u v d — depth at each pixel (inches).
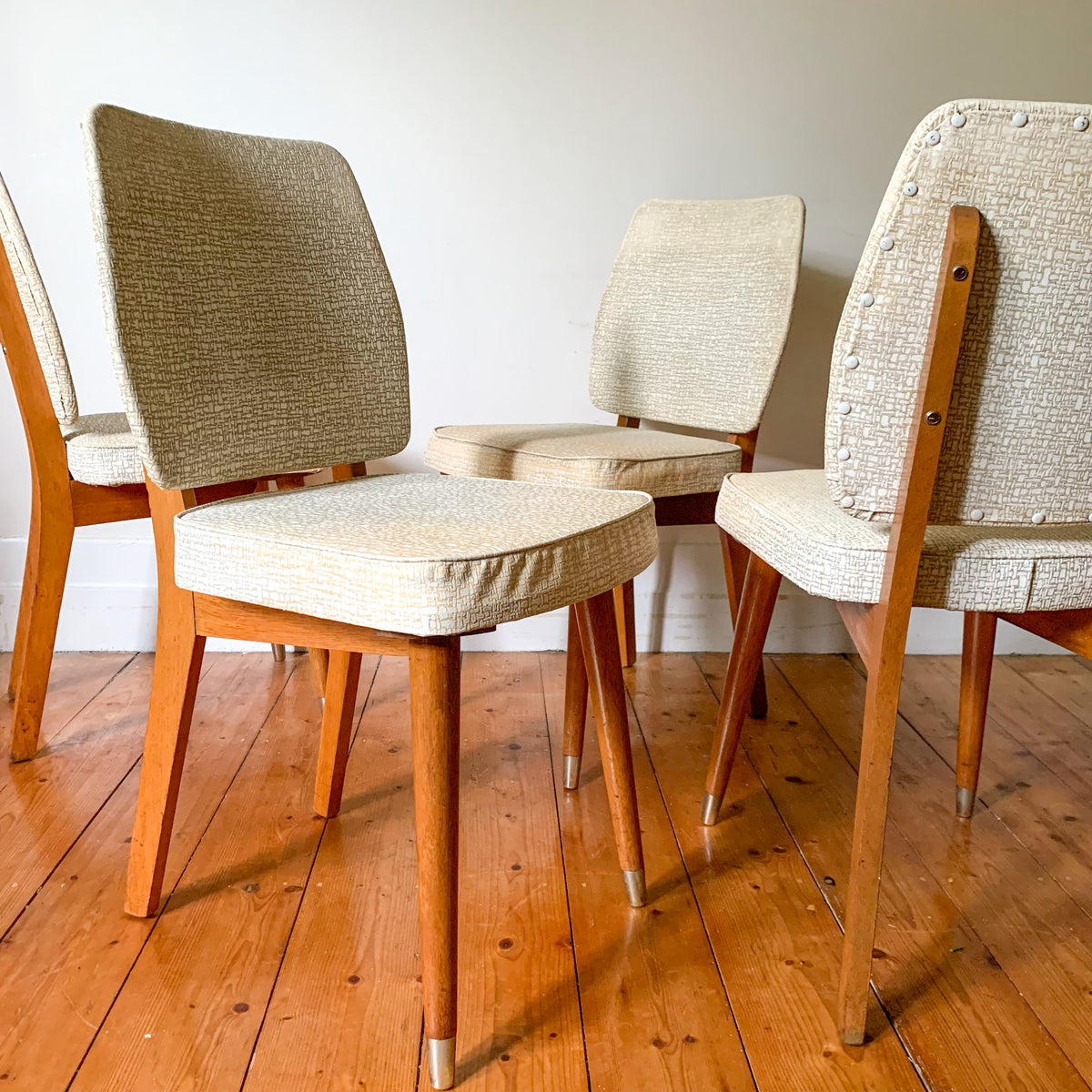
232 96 73.4
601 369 73.1
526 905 46.4
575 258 77.6
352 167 75.0
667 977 41.6
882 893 48.1
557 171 76.1
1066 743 65.8
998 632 83.0
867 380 33.5
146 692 71.7
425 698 34.1
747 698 52.5
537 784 58.5
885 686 35.8
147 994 39.9
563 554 36.2
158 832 43.6
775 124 76.0
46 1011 38.8
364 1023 38.5
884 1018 39.4
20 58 71.4
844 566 36.3
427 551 33.7
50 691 71.7
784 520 40.5
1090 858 51.6
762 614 51.1
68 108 72.4
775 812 56.0
